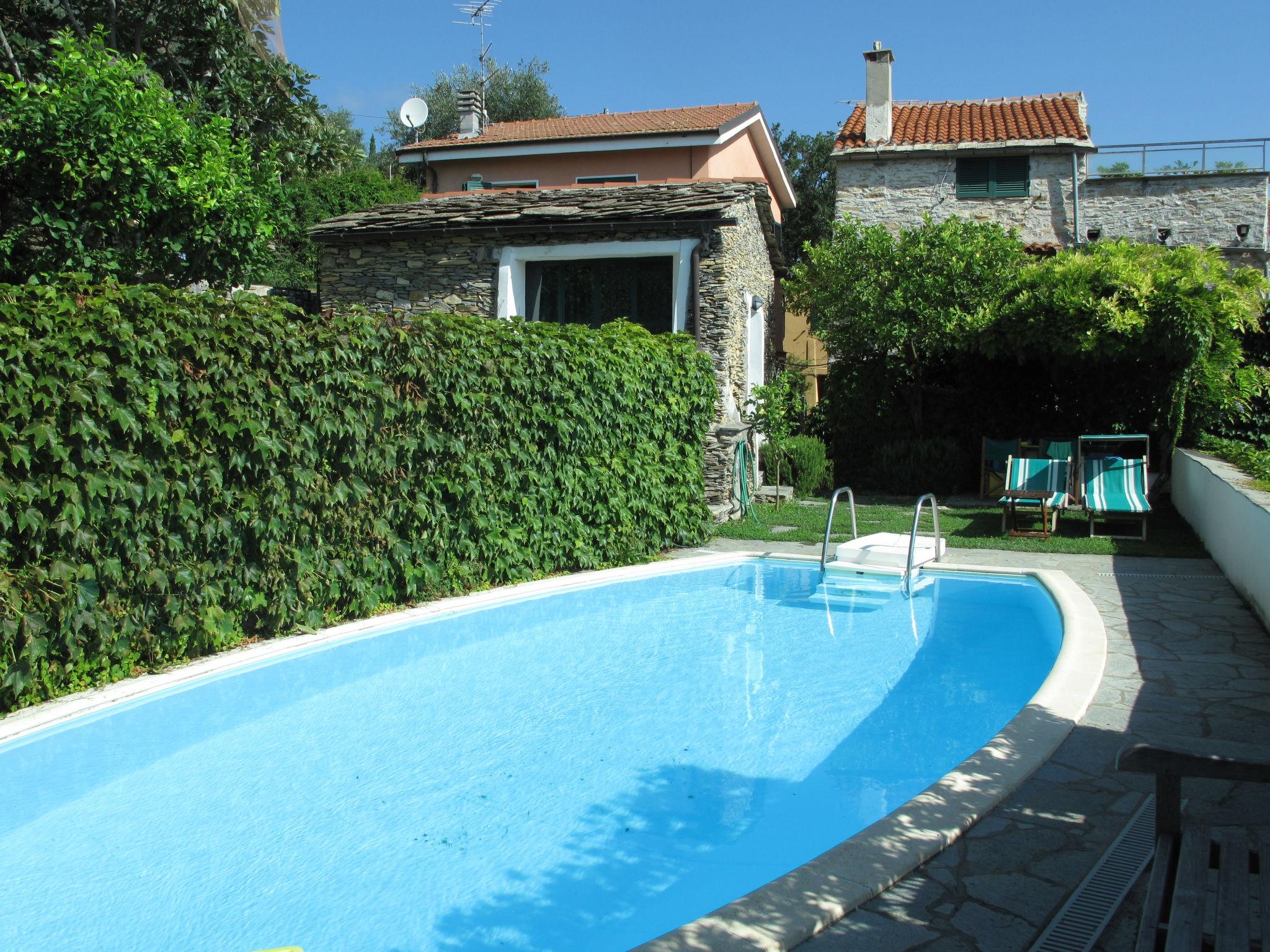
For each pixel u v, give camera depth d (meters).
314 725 6.12
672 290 15.09
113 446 6.07
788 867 4.37
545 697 6.75
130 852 4.45
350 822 4.78
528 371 9.51
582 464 10.34
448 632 8.25
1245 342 16.23
